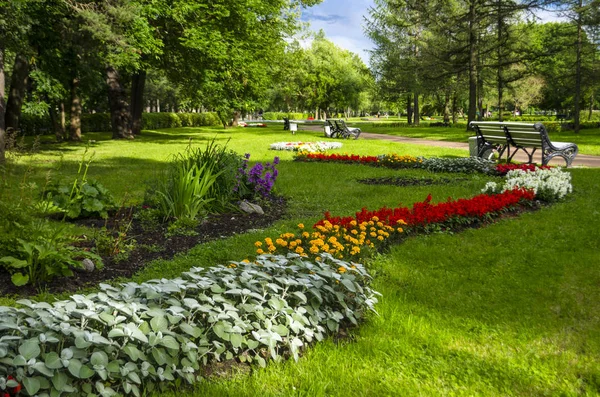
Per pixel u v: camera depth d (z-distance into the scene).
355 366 2.97
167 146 20.70
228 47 22.91
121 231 5.96
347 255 4.70
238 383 2.70
